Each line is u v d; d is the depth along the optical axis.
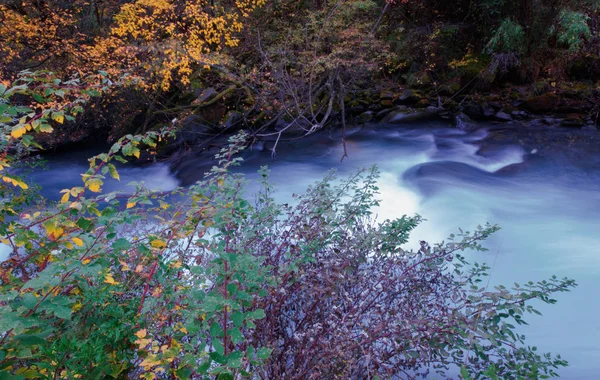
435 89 12.13
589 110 10.73
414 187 7.44
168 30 9.41
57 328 1.46
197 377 1.73
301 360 2.06
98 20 12.79
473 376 2.08
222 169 2.19
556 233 5.55
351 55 10.61
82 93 1.85
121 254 1.81
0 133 1.64
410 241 5.27
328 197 2.70
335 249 2.44
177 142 11.12
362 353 2.00
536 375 1.83
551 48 11.67
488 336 1.86
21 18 9.31
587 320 3.67
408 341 1.94
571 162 8.59
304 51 10.20
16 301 1.35
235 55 12.45
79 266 1.30
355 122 12.06
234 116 11.57
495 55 11.73
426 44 12.43
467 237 2.43
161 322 1.70
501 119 11.28
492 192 7.22
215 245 1.91
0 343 1.21
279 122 11.62
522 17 11.49
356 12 11.08
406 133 11.18
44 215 1.61
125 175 10.26
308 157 10.16
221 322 1.79
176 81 11.95
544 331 3.54
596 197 6.94
